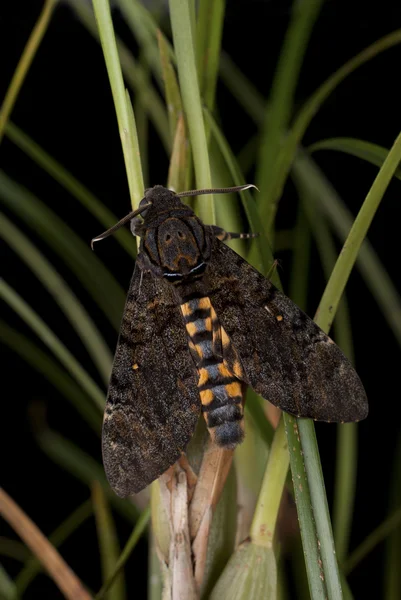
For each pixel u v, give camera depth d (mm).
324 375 520
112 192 727
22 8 731
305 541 492
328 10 712
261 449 550
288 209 708
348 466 589
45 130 729
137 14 569
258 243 518
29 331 706
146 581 660
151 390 527
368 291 714
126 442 521
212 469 508
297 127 547
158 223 526
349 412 517
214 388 522
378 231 699
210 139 535
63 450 635
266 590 505
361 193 699
